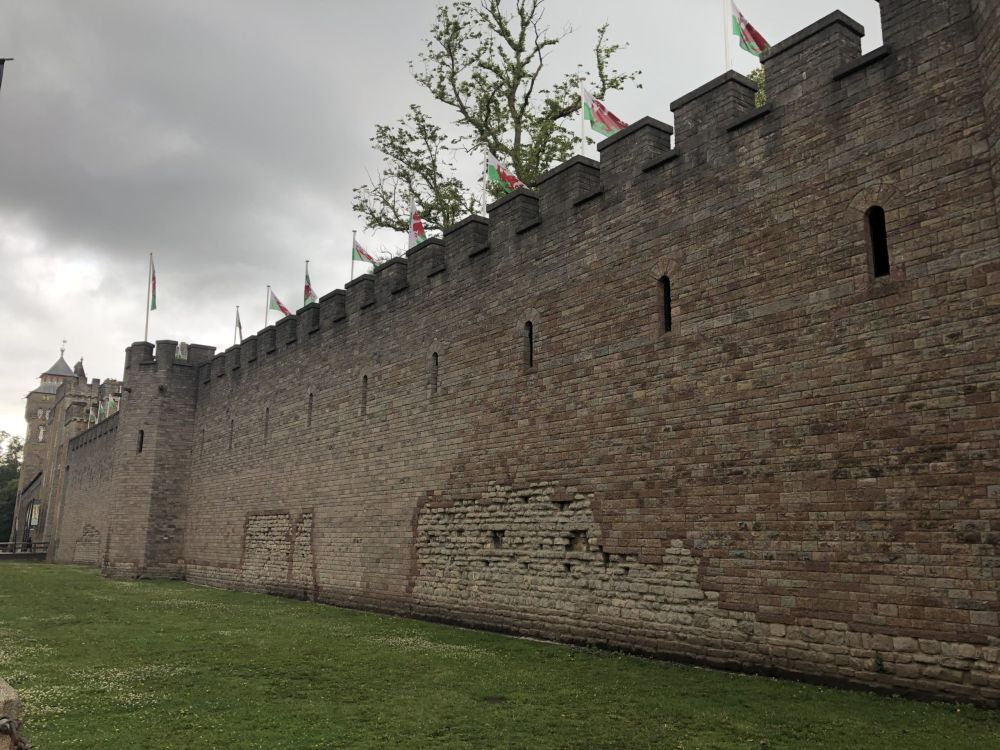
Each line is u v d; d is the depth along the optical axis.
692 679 11.93
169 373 36.53
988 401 10.11
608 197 16.08
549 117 32.00
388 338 22.92
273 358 29.69
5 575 35.56
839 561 11.38
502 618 17.30
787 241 12.69
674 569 13.69
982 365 10.22
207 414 35.16
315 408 26.34
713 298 13.70
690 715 9.84
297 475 26.88
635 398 14.88
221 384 34.03
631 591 14.43
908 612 10.55
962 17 10.89
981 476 10.05
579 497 15.80
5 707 5.68
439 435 20.16
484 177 24.33
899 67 11.53
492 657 14.01
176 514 35.81
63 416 67.31
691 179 14.39
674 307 14.36
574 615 15.54
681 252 14.39
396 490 21.59
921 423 10.72
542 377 17.11
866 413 11.34
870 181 11.71
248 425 31.02
